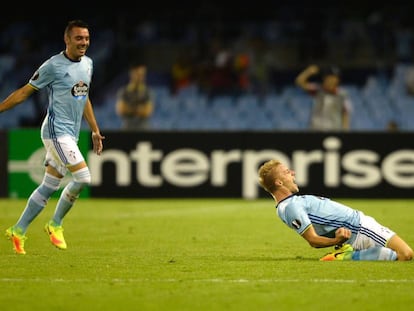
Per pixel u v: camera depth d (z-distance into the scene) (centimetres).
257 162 6388
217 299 2445
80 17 10881
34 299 2450
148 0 10938
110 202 6162
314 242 3044
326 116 6675
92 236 4162
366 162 6353
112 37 10588
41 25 10694
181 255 3425
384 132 6350
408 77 9619
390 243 3116
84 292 2552
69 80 3291
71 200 3353
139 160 6397
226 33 10362
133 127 6812
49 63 3275
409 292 2547
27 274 2884
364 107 9431
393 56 10281
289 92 9650
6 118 9369
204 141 6397
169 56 10469
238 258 3322
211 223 4816
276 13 10781
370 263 3077
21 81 9925
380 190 6356
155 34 10581
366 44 10344
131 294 2519
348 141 6359
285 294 2512
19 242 3400
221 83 9581
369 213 5394
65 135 3319
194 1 10900
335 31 10456
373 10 10744
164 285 2666
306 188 6366
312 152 6359
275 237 4153
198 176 6406
